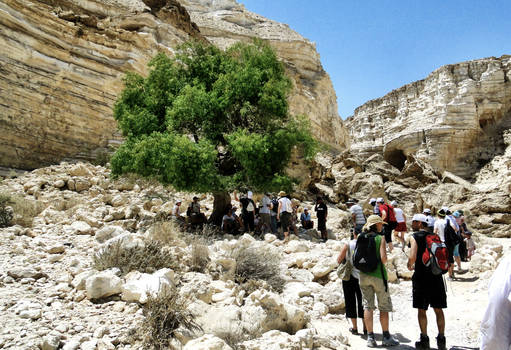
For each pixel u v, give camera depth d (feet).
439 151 194.90
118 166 37.32
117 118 41.06
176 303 14.67
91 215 32.55
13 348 11.15
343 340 15.88
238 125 41.04
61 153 59.77
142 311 14.56
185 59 43.06
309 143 40.57
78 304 15.01
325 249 30.91
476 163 192.03
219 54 44.29
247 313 15.84
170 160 33.37
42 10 60.13
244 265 21.93
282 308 16.58
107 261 18.65
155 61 42.47
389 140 227.20
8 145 52.90
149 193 47.67
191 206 37.37
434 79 231.91
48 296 15.55
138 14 84.38
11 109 53.88
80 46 65.26
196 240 25.23
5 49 54.29
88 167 56.29
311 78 151.23
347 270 16.90
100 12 82.38
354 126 282.56
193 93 37.68
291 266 26.48
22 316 13.28
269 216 38.47
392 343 15.53
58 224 29.68
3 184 44.11
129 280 16.70
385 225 31.40
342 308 20.86
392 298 23.26
